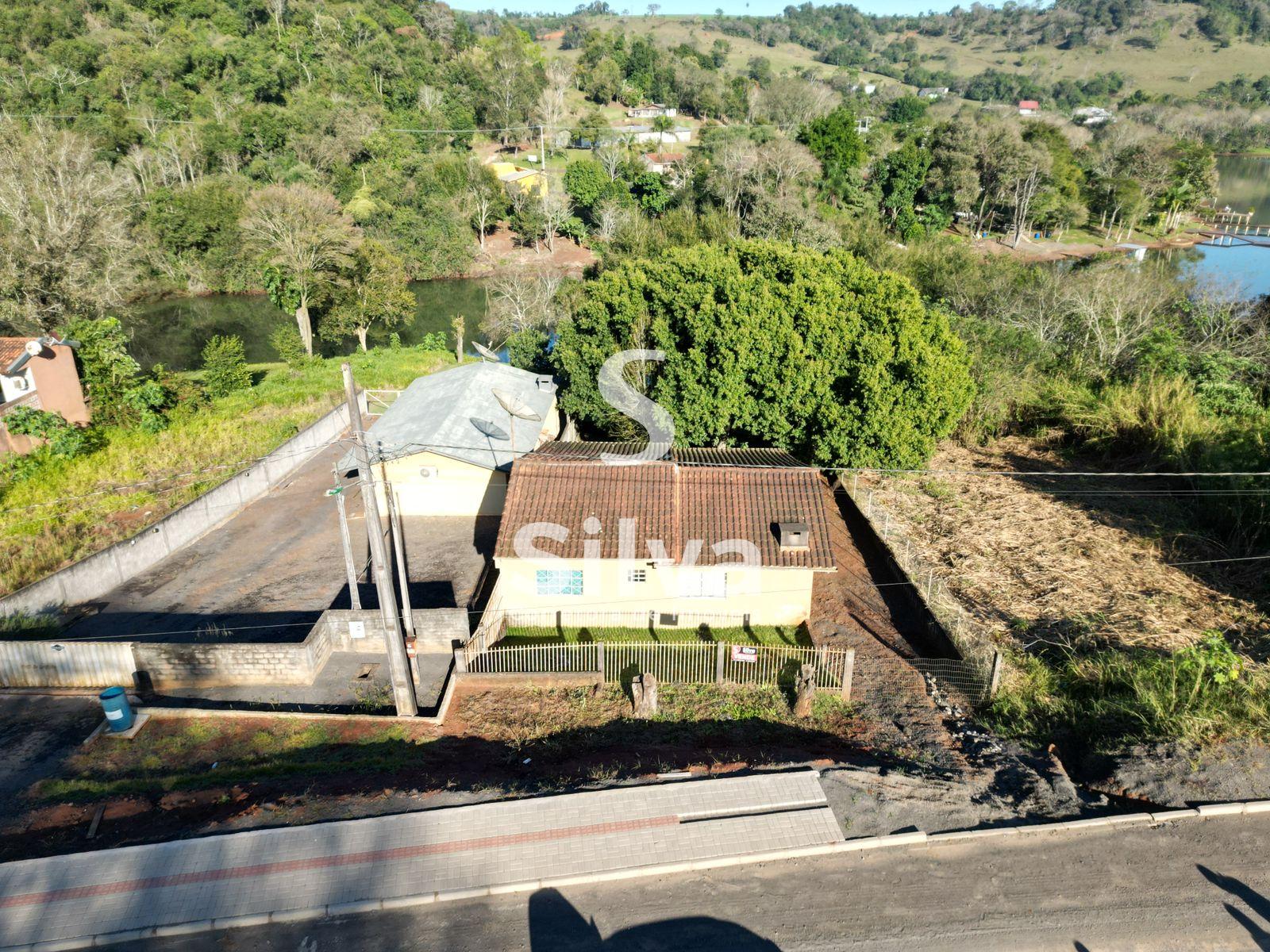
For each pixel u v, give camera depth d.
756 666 20.44
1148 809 13.59
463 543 28.02
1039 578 23.86
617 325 32.94
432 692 19.80
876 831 13.24
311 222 58.00
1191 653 16.91
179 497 29.80
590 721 18.06
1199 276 53.50
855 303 30.59
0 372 31.88
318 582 25.25
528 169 107.62
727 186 77.25
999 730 16.84
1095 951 11.01
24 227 50.47
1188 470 28.41
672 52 191.88
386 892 12.06
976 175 86.75
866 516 28.34
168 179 87.44
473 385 35.09
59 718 18.52
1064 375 39.41
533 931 11.47
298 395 44.25
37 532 26.67
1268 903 11.73
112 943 11.32
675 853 12.77
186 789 15.24
